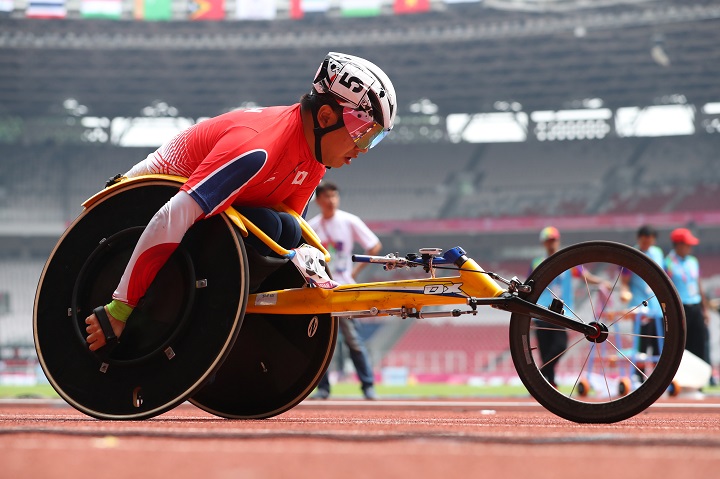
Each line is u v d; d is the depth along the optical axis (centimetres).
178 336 541
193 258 550
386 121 579
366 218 6588
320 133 577
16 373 4459
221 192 544
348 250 1311
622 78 6825
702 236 5816
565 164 6731
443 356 4919
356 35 6294
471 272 568
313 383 632
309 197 628
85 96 7075
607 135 7194
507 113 7319
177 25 6209
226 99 7269
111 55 6519
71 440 371
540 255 6188
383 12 5975
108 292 567
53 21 6169
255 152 555
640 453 328
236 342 622
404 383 4581
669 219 5825
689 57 6406
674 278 1644
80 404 550
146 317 551
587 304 4469
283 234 602
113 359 549
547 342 1436
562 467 285
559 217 5984
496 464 292
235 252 544
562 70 6731
